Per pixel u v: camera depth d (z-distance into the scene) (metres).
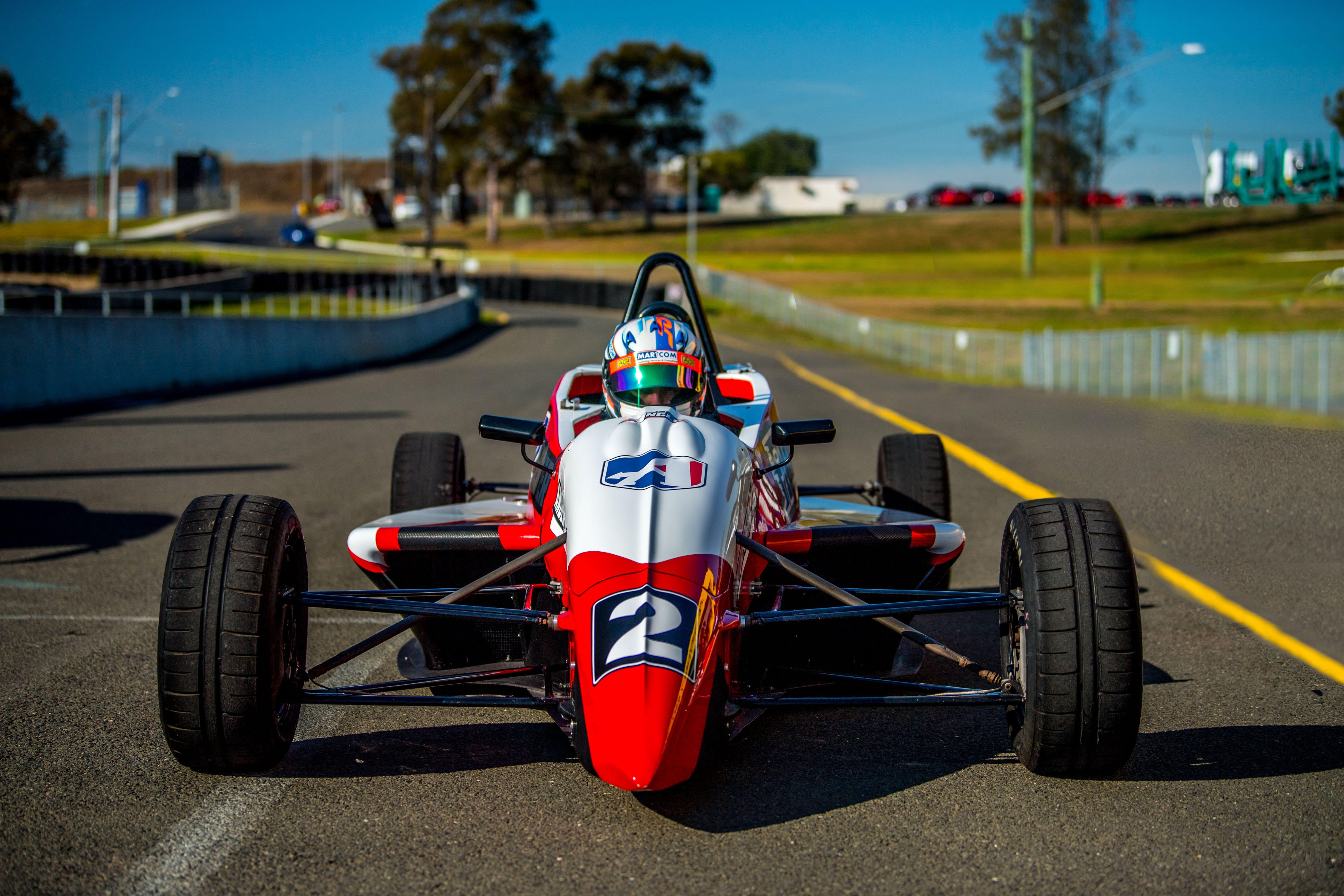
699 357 4.48
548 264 80.38
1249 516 7.71
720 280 60.44
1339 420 14.74
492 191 104.31
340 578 6.18
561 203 138.75
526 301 67.06
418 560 4.64
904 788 3.39
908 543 4.16
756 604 4.38
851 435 12.84
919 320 41.69
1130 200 131.50
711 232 115.50
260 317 22.83
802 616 3.46
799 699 3.46
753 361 28.53
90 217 115.44
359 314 42.75
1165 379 22.75
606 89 102.06
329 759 3.67
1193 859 2.92
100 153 114.00
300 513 8.09
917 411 16.17
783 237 108.06
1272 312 40.44
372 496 8.79
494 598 4.54
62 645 4.93
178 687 3.22
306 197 145.88
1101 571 3.24
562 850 3.00
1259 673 4.49
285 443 12.20
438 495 5.71
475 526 4.37
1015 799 3.30
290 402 17.16
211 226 102.38
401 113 94.62
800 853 2.98
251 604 3.26
